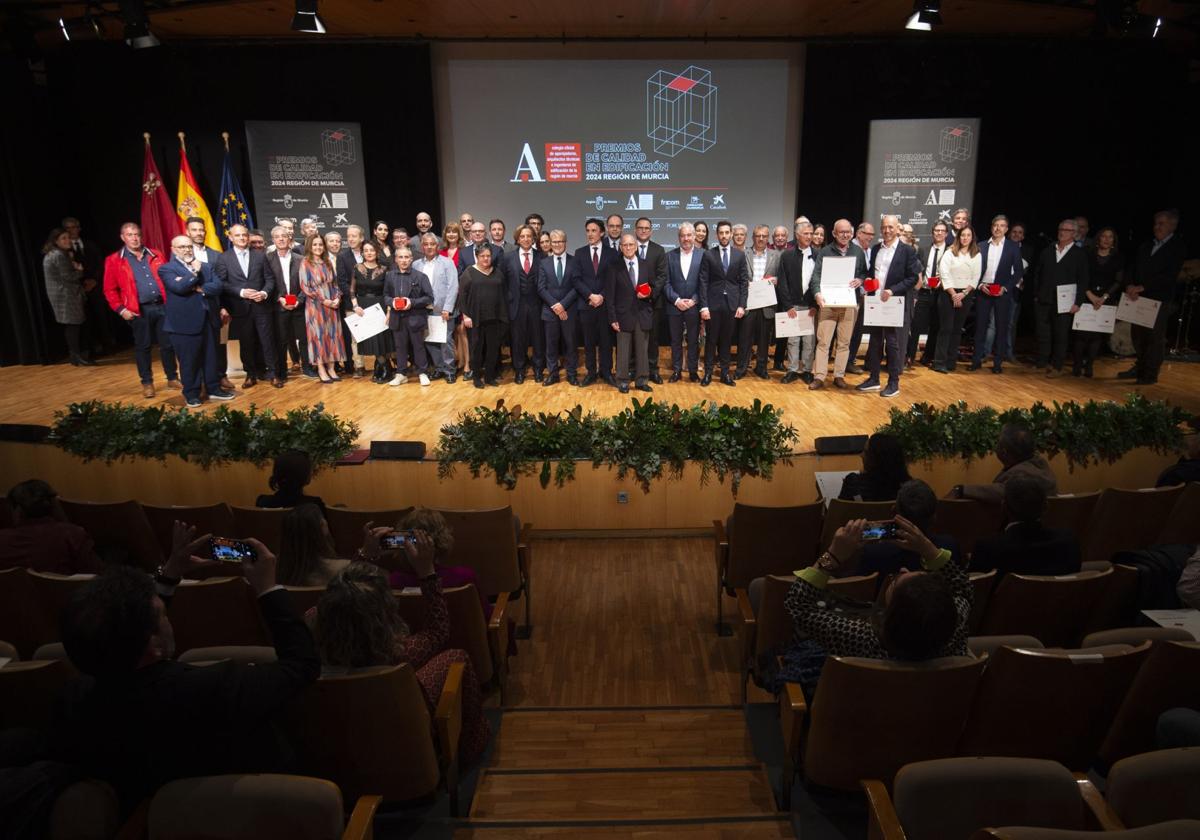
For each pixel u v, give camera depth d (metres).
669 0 9.09
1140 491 4.53
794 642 3.12
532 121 11.20
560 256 8.58
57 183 10.76
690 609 4.85
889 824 2.01
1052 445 5.86
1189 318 10.29
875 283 7.91
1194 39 10.62
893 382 8.18
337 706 2.35
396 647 2.50
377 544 2.93
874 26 10.40
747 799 2.81
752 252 9.26
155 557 4.80
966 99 11.23
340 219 11.15
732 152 11.34
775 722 3.45
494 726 3.46
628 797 2.85
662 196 11.43
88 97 11.02
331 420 6.08
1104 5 8.19
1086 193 11.63
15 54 9.94
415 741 2.47
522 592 5.05
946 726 2.44
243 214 10.95
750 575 4.42
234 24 10.03
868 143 11.08
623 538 5.95
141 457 6.07
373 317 8.53
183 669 1.99
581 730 3.44
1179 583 3.27
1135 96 11.29
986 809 1.96
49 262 9.85
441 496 5.89
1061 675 2.43
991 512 4.44
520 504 5.87
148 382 8.57
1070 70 11.16
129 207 11.41
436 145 11.31
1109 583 3.35
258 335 8.91
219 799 1.88
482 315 8.48
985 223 11.70
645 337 8.38
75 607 1.91
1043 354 9.38
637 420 5.80
